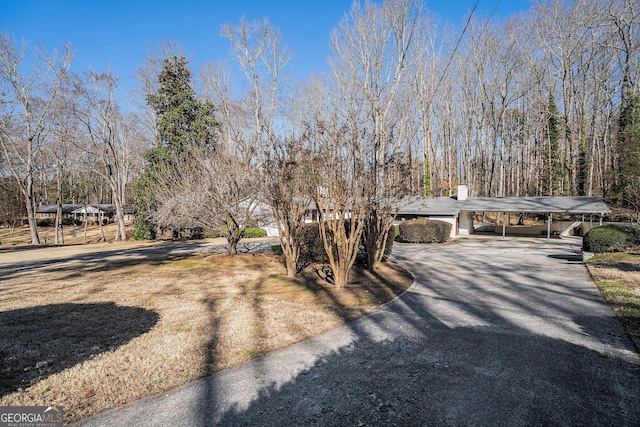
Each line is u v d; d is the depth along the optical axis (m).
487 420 2.92
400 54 23.22
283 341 4.73
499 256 14.06
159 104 28.53
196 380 3.65
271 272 10.09
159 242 24.59
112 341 4.74
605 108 28.64
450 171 33.38
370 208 8.97
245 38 28.27
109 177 28.27
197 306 6.56
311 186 8.09
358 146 8.03
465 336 4.93
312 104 25.33
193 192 12.70
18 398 3.27
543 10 27.17
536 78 30.92
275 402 3.22
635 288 7.64
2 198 34.66
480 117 33.91
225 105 29.38
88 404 3.19
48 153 29.19
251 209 14.08
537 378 3.65
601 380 3.60
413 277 9.41
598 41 24.61
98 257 15.27
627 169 20.48
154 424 2.88
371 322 5.58
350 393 3.37
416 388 3.46
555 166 30.88
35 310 6.35
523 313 6.04
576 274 9.69
